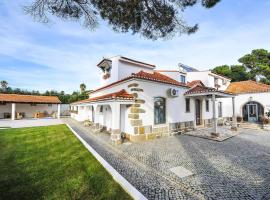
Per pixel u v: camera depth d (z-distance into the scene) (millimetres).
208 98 15852
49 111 31016
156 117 10594
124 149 7742
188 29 6148
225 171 5078
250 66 29984
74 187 3932
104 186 3992
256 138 10500
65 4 5082
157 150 7527
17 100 23547
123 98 8852
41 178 4426
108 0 5367
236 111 19453
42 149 7504
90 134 12320
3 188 3871
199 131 12719
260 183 4262
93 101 11648
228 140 9828
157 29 6289
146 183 4293
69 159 6059
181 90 12594
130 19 5844
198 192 3807
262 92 17516
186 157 6488
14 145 8305
